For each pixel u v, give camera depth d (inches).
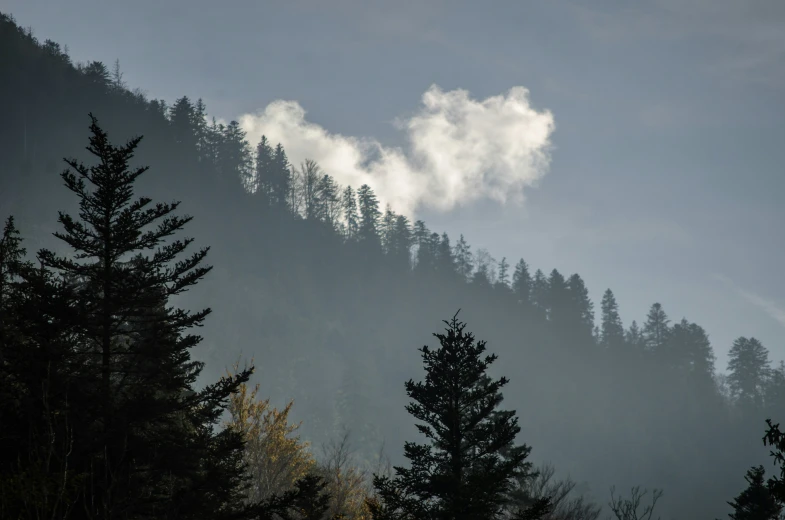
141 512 589.6
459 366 762.8
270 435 1030.4
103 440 585.6
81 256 700.7
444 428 757.3
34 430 565.3
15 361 607.5
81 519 545.0
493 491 705.0
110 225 715.4
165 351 677.3
